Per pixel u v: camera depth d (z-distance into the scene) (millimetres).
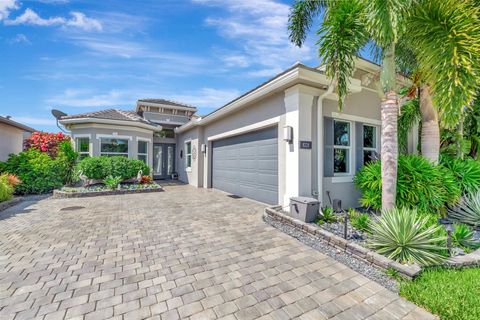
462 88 4297
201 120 12812
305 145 6828
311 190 6992
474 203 6094
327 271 3625
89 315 2631
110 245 4652
